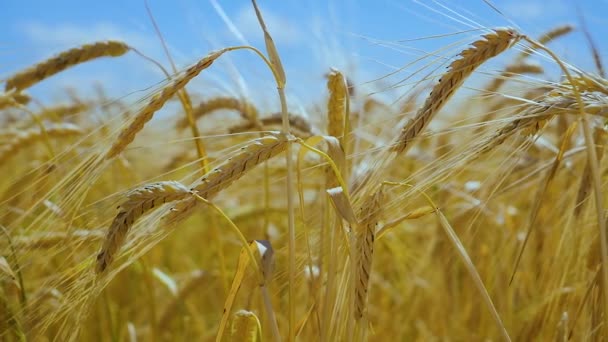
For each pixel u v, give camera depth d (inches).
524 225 32.7
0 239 24.3
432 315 36.2
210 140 31.0
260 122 31.6
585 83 22.9
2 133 34.2
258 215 36.2
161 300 39.6
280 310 31.0
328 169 24.1
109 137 23.7
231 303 22.5
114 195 22.6
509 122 23.1
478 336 33.9
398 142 22.6
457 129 23.5
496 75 23.5
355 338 23.2
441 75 22.4
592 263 24.0
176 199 20.6
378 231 23.2
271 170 34.3
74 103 35.4
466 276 35.7
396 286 38.3
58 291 25.0
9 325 23.7
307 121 30.6
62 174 27.6
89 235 23.0
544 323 26.7
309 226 25.7
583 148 26.3
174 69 28.4
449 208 36.2
